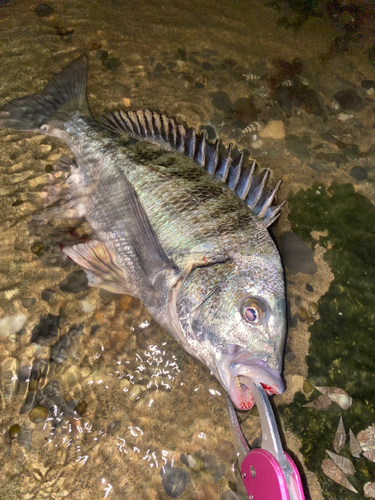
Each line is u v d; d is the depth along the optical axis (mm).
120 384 344
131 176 371
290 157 457
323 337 377
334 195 440
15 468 301
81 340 355
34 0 495
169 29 514
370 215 433
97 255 378
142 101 468
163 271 339
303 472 327
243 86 495
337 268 404
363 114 493
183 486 313
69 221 395
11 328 348
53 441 314
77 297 369
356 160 461
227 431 337
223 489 316
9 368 334
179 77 489
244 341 304
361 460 334
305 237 415
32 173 407
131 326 367
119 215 371
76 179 404
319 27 548
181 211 346
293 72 512
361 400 355
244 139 463
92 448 317
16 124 419
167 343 365
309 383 358
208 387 352
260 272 322
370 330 383
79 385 338
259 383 301
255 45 526
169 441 328
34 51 471
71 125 416
